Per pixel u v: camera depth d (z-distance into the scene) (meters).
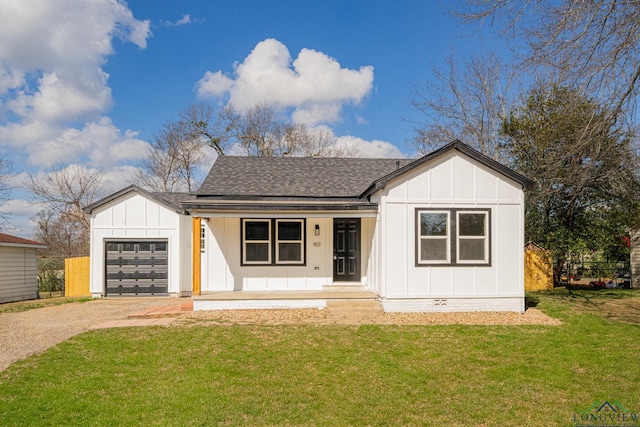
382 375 7.25
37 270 24.05
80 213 34.31
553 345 9.05
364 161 18.83
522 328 10.59
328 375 7.23
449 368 7.64
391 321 11.25
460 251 12.53
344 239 14.99
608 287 20.64
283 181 16.08
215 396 6.21
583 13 8.04
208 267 14.70
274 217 13.32
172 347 8.77
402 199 12.42
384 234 12.34
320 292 13.94
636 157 14.75
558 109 17.31
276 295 13.04
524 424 5.40
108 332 10.00
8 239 20.05
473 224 12.61
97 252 17.56
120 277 17.62
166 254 17.73
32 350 8.66
